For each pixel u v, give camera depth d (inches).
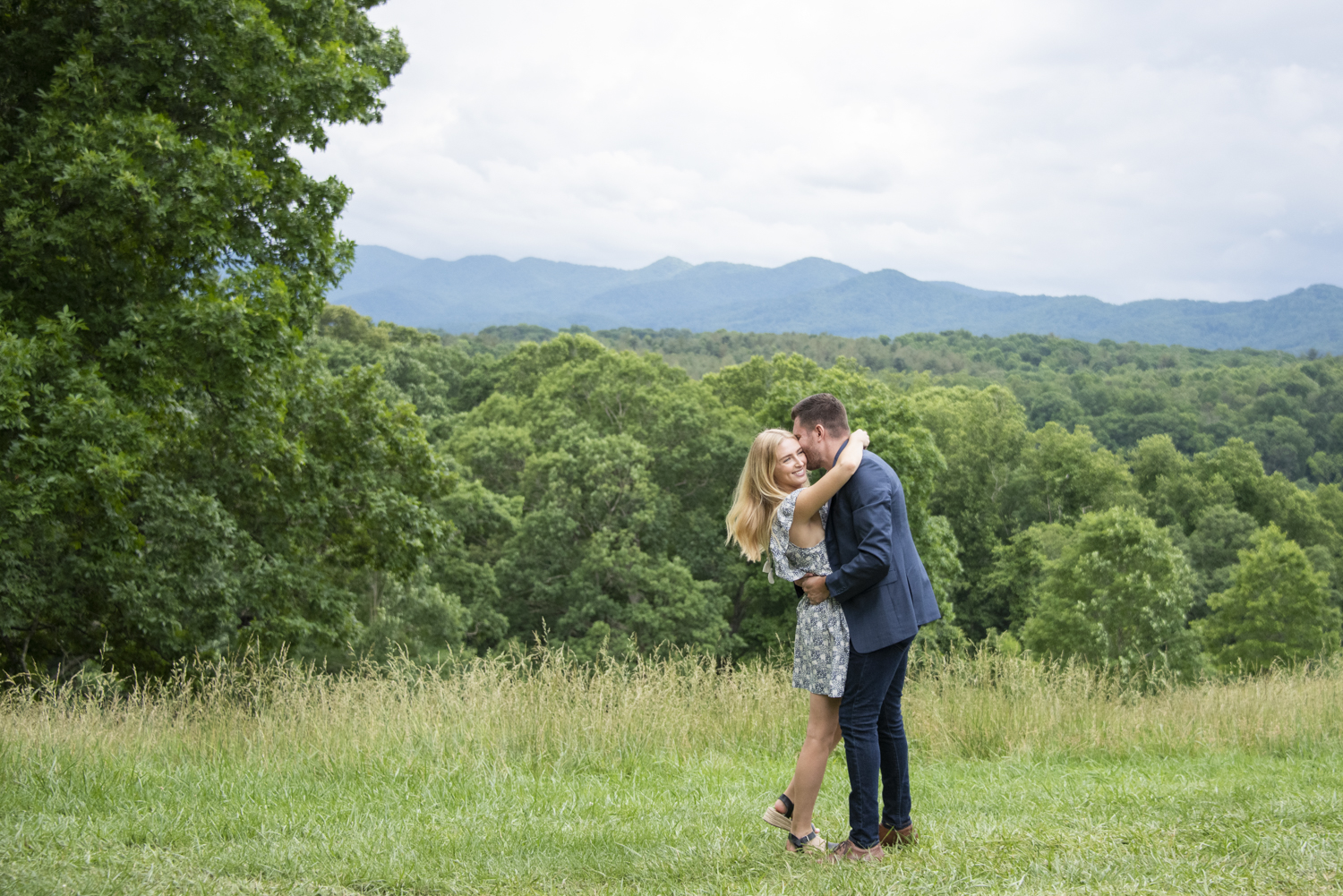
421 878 119.3
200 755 215.2
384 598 964.6
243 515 553.0
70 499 370.3
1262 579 1571.1
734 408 1699.1
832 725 133.3
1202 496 2628.0
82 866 117.1
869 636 125.6
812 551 128.9
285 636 520.1
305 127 486.9
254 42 442.9
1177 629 1242.0
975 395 2719.0
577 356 2222.0
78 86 399.2
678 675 271.7
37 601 434.6
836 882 111.9
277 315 440.8
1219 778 212.1
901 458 1133.1
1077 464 2394.2
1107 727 271.7
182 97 445.4
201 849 131.3
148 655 503.8
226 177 412.2
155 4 414.0
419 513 578.6
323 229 514.6
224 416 506.0
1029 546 1879.9
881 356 7465.6
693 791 189.9
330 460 578.9
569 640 1204.5
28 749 191.3
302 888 112.7
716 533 1439.5
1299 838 127.3
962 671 295.4
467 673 249.8
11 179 386.6
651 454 1483.8
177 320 412.2
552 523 1282.0
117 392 417.4
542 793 181.9
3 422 344.5
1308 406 4928.6
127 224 395.5
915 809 171.5
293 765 204.5
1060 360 7696.9
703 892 112.2
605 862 128.6
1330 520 2630.4
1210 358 7657.5
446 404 2361.0
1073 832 136.9
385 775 197.3
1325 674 352.5
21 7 408.5
